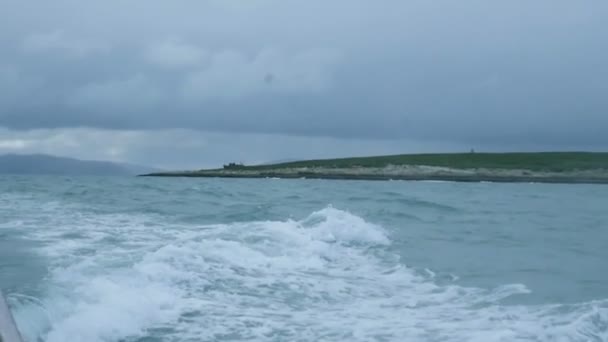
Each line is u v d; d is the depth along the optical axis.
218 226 16.55
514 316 8.16
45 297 7.40
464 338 7.13
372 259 12.66
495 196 35.62
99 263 10.07
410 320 7.97
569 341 7.02
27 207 21.92
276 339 7.08
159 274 9.42
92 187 36.12
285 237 13.70
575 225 19.39
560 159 105.56
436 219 20.11
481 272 11.48
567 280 10.77
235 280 9.80
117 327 7.02
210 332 7.23
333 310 8.45
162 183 46.97
